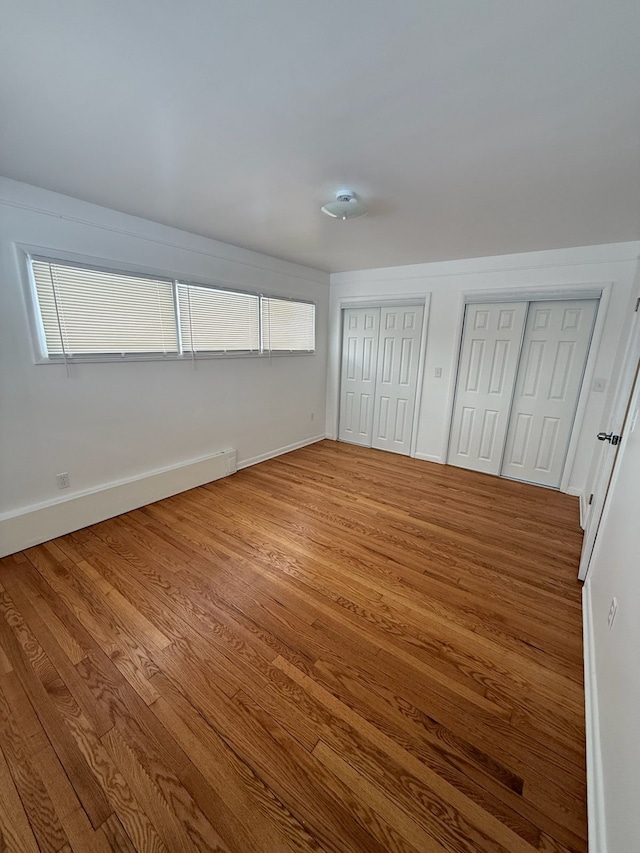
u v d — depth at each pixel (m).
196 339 3.17
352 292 4.52
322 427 5.11
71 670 1.51
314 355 4.66
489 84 1.19
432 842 1.02
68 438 2.47
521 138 1.50
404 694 1.44
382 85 1.21
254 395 3.90
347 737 1.28
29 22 0.98
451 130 1.46
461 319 3.79
